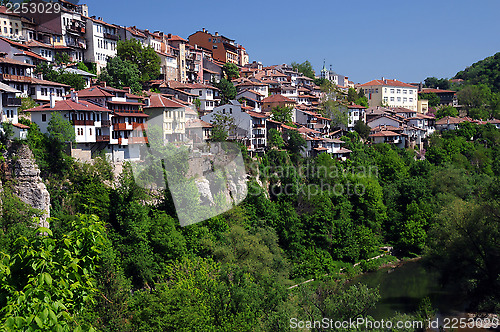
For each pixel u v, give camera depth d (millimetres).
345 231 83438
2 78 66375
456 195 96125
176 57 125938
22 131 56719
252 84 133750
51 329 14531
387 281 72000
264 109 129250
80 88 84062
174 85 106312
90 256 17156
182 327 39000
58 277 16016
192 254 56500
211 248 57438
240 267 50281
